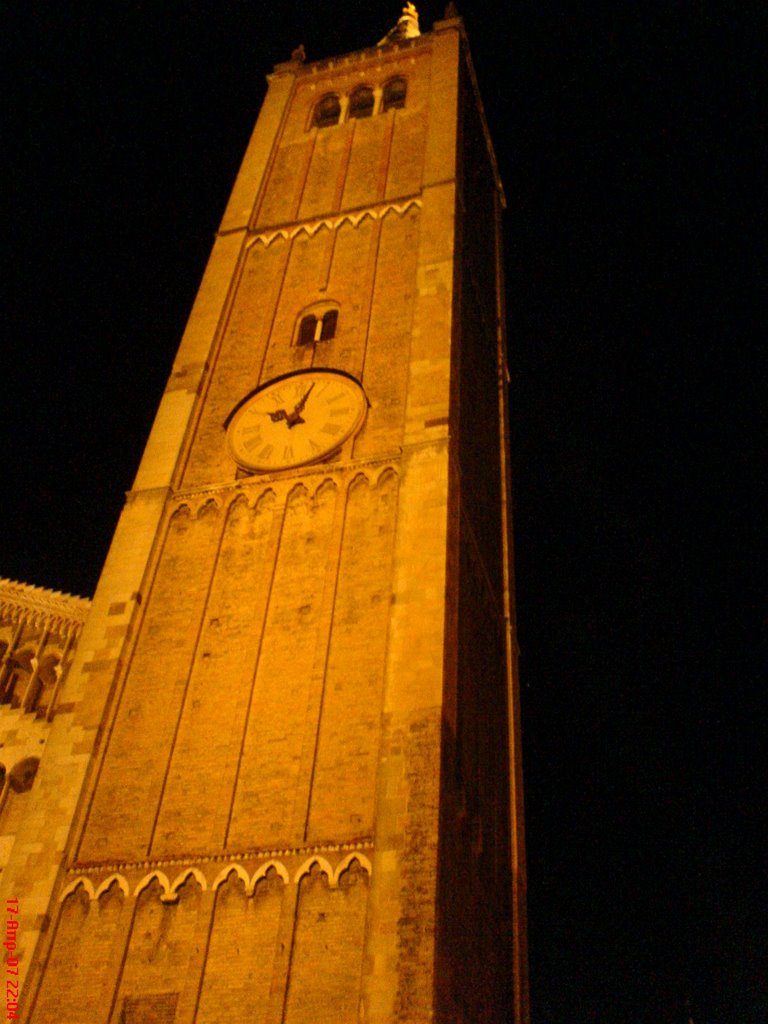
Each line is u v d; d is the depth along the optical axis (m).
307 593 26.94
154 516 29.78
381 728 23.41
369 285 35.47
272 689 25.30
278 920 21.31
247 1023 20.16
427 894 20.52
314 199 40.78
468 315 36.59
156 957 21.56
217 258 38.62
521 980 26.22
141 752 25.09
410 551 26.48
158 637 27.33
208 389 33.88
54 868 23.12
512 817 28.89
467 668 26.91
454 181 38.34
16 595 32.69
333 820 22.52
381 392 31.28
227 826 23.16
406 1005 19.23
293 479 29.70
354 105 46.06
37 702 30.33
